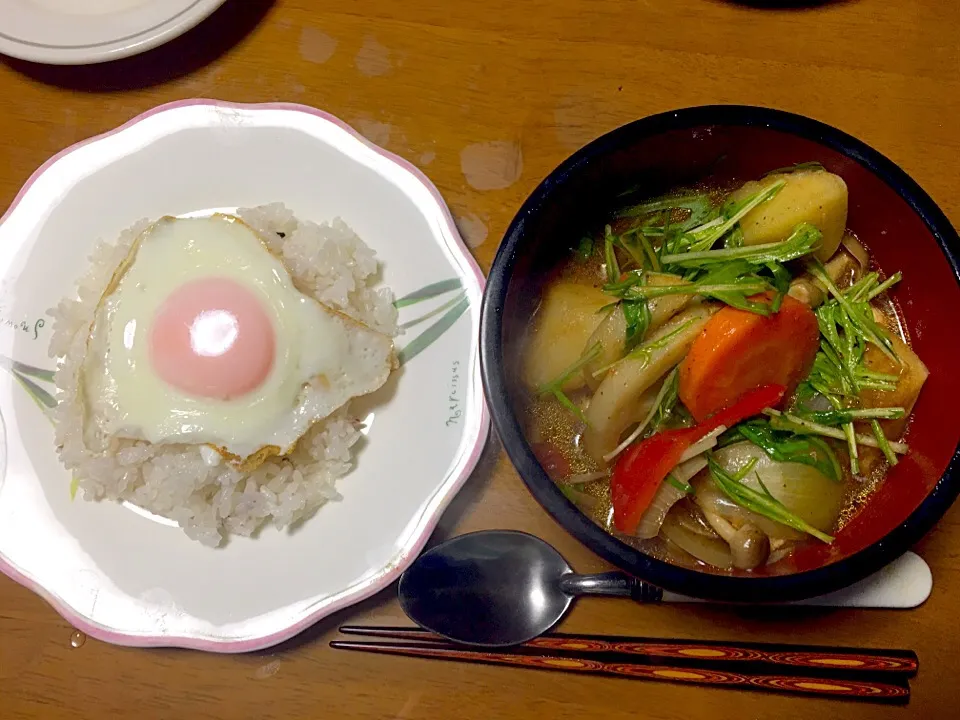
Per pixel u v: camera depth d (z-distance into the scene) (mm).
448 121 404
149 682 373
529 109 403
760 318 309
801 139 311
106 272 390
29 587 374
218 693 371
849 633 364
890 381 320
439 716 368
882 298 338
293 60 410
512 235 311
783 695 364
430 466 377
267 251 377
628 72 403
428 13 410
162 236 377
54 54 385
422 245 392
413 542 370
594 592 360
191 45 412
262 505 374
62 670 374
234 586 373
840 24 403
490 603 368
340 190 397
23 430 387
